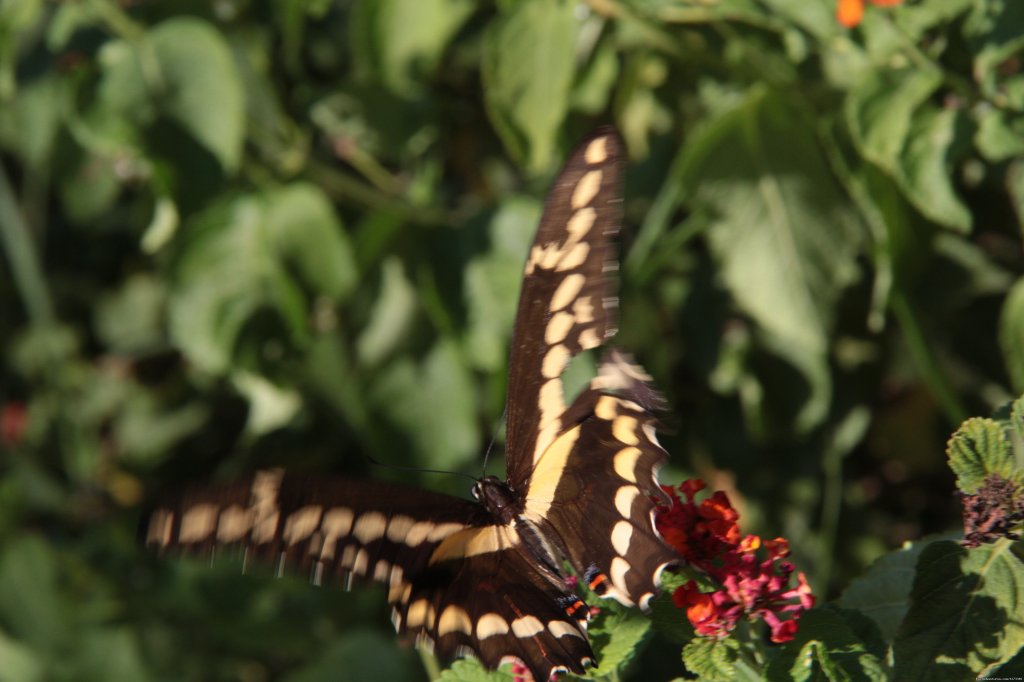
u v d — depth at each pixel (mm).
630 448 1155
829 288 1292
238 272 1311
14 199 1523
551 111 1276
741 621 1145
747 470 1340
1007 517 1133
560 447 1165
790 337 1294
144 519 1140
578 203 1160
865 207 1268
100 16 1319
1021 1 1231
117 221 1542
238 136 1301
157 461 1546
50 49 1354
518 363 1175
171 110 1301
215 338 1313
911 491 1354
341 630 1440
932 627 1136
